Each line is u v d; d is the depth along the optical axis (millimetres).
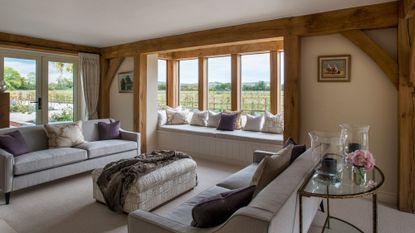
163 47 5141
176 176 3188
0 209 2941
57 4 3314
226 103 6254
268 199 1423
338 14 3430
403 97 2998
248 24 4121
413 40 2740
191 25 4297
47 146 4031
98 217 2789
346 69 3520
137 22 4117
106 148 4191
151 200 2865
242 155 4832
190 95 6875
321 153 2094
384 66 3203
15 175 3143
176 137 5809
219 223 1494
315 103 3764
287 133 3830
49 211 2912
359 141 2322
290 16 3748
